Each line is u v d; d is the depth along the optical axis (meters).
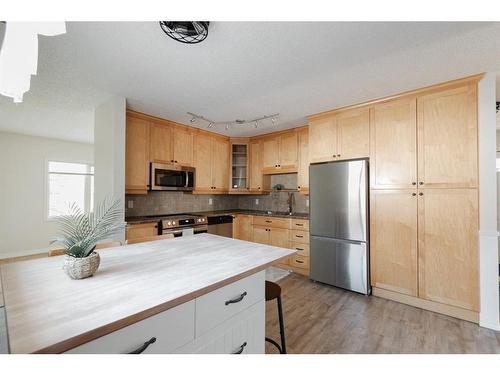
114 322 0.72
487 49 1.84
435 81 2.38
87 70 2.15
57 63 2.03
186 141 4.02
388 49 1.84
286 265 3.92
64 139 5.14
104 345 0.73
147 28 1.59
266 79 2.34
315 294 2.94
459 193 2.34
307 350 1.85
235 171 4.91
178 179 3.87
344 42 1.75
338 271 3.08
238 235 4.61
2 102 2.96
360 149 2.97
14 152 4.66
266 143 4.60
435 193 2.46
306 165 3.99
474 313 2.25
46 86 2.49
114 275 1.12
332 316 2.39
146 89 2.57
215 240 1.96
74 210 1.25
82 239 1.12
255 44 1.77
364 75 2.26
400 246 2.66
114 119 2.71
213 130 4.35
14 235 4.65
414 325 2.21
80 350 0.68
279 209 4.81
